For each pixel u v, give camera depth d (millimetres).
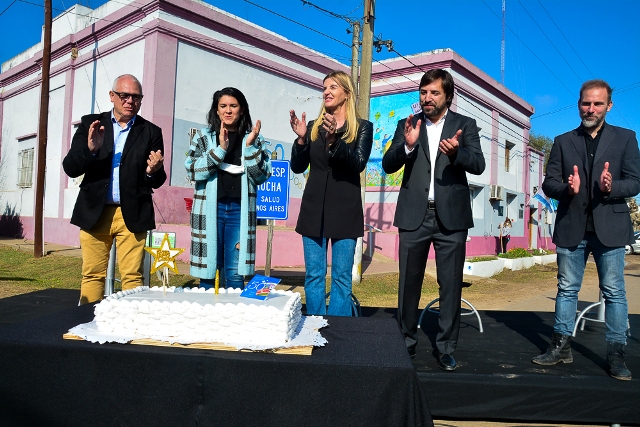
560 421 2715
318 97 14648
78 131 3545
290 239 11055
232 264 3541
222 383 1852
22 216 15547
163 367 1872
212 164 3336
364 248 13781
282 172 6836
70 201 13117
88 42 12883
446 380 2770
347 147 3076
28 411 1931
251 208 3516
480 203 17203
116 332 2072
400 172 14625
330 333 2402
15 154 16344
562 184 3199
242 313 2027
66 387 1914
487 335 3848
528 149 21328
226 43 12000
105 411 1897
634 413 2652
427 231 3061
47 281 8312
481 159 2977
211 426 1856
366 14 9227
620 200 3021
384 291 9172
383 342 2236
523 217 21141
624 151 3061
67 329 2223
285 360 1854
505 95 17938
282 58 13430
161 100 10781
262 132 13055
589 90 3100
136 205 3520
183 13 11133
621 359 2830
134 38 11219
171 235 5938
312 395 1828
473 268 13023
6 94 16875
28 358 1931
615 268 2959
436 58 14477
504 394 2729
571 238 3084
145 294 2451
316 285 3416
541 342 3619
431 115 3137
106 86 12250
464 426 2836
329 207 3346
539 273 14984
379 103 15523
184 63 11234
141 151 3553
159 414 1874
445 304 3006
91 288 3580
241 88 12469
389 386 1811
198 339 2004
